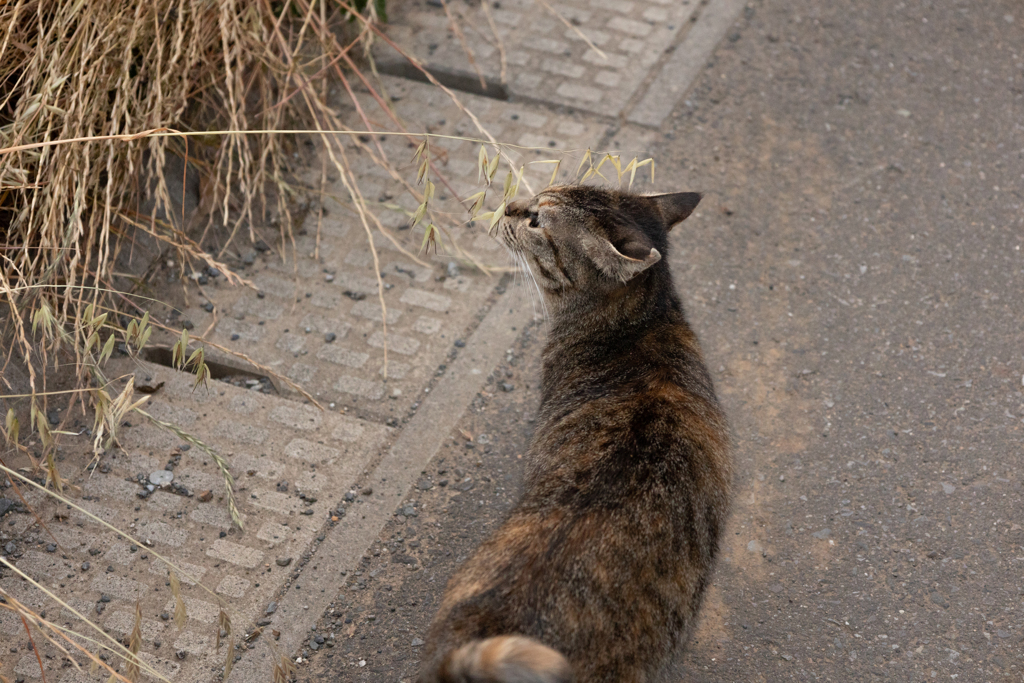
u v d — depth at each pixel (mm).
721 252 5047
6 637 3379
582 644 2531
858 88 6023
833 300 4828
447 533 3830
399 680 3369
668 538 2713
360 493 3941
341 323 4613
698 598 2854
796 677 3424
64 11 4047
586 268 3562
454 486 3994
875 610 3621
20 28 4117
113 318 4352
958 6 6668
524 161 5391
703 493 2895
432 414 4258
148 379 4285
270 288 4742
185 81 4477
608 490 2766
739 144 5641
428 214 5098
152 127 4258
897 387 4434
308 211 5133
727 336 4645
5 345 4008
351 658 3428
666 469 2842
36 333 4125
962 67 6199
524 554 2645
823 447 4195
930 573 3730
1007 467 4090
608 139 5582
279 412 4219
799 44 6320
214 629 3449
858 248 5082
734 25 6438
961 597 3652
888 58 6242
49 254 4039
